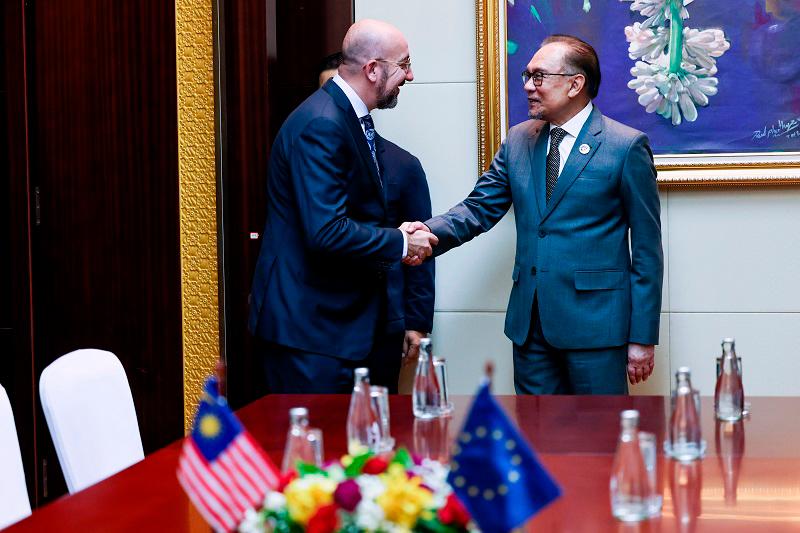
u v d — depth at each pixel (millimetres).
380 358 3900
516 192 3865
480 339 4344
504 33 4211
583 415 2631
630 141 3689
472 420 1299
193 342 4328
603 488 1962
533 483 1286
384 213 3688
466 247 4340
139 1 4285
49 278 4395
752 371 4199
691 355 4230
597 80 3771
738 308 4199
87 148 4348
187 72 4254
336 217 3422
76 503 1957
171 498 1980
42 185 4379
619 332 3703
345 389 3594
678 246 4223
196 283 4309
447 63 4309
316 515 1353
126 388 2766
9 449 2318
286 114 4332
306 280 3547
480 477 1282
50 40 4344
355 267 3600
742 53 4109
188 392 4344
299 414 1694
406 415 2658
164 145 4289
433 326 4379
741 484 1977
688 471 2080
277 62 4312
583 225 3725
